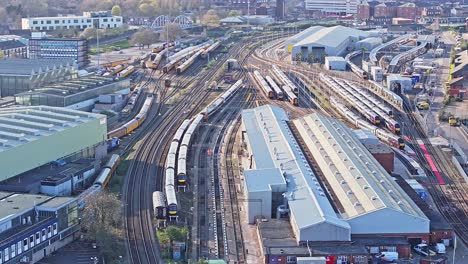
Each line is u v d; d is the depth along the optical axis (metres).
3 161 70.38
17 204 61.41
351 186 68.81
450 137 100.94
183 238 62.47
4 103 107.25
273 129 90.38
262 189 67.19
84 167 77.44
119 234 64.12
